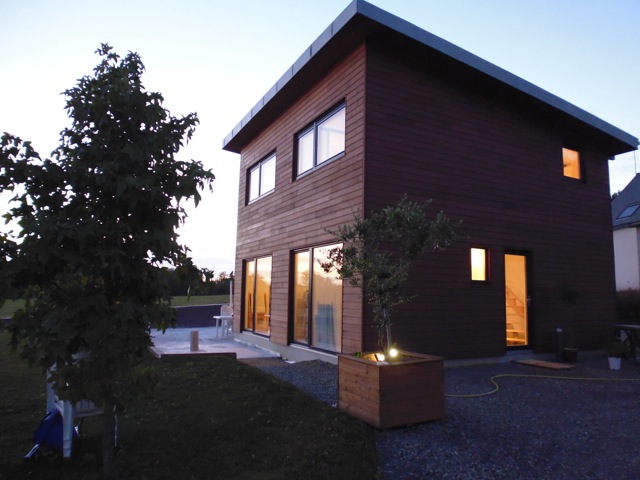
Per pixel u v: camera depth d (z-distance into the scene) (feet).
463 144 27.04
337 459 12.44
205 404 16.96
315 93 28.94
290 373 23.32
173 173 10.52
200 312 57.36
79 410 12.69
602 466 12.47
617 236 58.08
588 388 21.07
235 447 13.15
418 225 16.05
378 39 24.20
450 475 11.91
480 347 26.32
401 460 12.71
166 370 22.43
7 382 20.07
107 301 9.78
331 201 26.21
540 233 30.25
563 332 30.48
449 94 26.78
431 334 24.48
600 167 35.29
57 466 11.78
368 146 23.49
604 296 33.53
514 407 17.60
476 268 27.17
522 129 30.07
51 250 9.16
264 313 35.19
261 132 37.78
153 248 10.24
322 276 27.25
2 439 13.43
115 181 9.88
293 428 14.61
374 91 23.98
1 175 9.48
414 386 15.20
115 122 10.45
